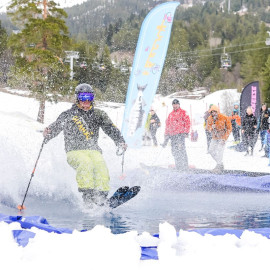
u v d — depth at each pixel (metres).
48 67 25.92
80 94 5.90
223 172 8.75
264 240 2.68
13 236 2.82
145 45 12.93
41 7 27.09
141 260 2.50
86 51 53.28
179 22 117.62
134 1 181.50
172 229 2.76
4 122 18.47
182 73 66.44
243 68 78.88
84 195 5.40
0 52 45.22
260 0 187.75
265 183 7.25
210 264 2.33
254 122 15.57
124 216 4.87
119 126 26.67
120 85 46.97
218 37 126.62
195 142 21.91
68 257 2.33
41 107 24.25
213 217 4.78
